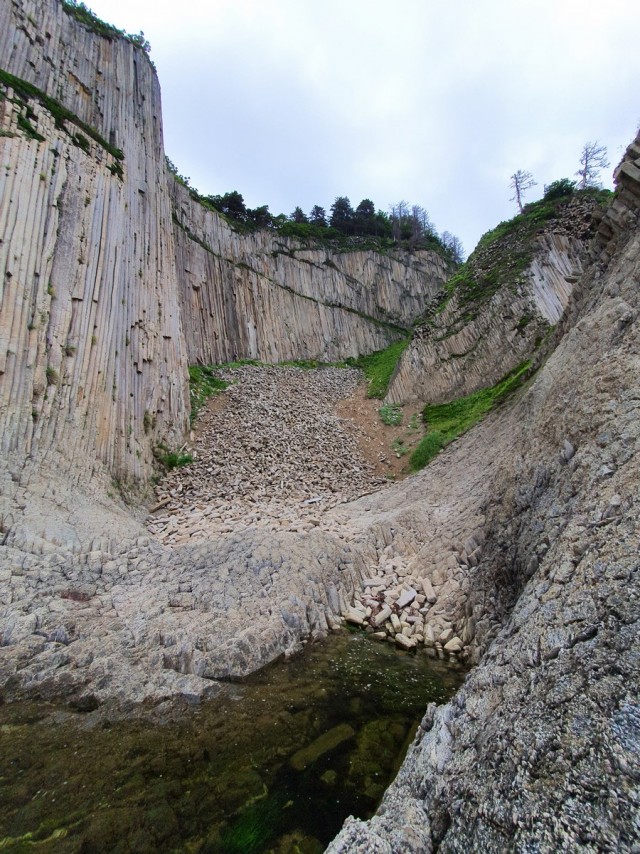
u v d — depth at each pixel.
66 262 14.66
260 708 5.62
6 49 16.55
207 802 4.06
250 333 34.38
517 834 2.59
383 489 18.22
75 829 3.71
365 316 44.59
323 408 27.84
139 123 23.03
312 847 3.60
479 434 17.11
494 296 25.17
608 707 2.85
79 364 14.12
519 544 7.49
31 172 14.09
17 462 10.70
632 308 8.02
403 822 3.34
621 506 4.62
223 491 16.66
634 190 10.74
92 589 8.07
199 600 8.00
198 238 32.75
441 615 8.43
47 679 5.71
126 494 14.66
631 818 2.27
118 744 4.79
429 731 4.39
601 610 3.61
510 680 3.95
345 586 9.62
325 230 47.75
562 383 8.89
